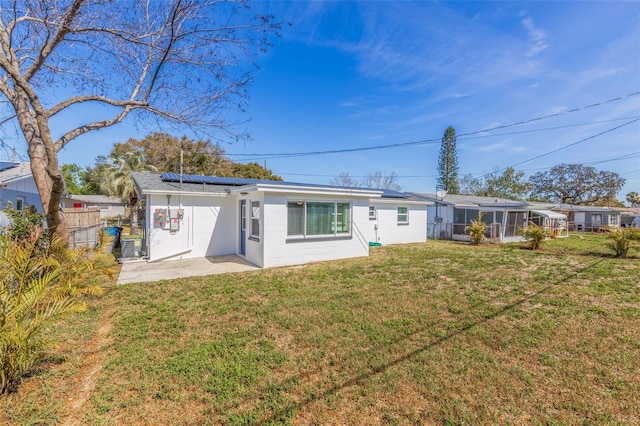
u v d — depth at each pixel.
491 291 6.29
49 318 3.04
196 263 9.43
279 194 9.02
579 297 5.83
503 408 2.57
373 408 2.57
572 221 29.72
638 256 11.23
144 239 11.42
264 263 8.74
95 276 7.13
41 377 2.95
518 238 18.03
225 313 4.90
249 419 2.41
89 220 11.24
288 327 4.32
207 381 2.92
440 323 4.48
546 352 3.59
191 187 10.76
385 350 3.61
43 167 6.46
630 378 3.04
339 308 5.15
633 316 4.77
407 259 10.39
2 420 2.36
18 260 3.00
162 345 3.71
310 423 2.39
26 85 5.45
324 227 10.08
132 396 2.71
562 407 2.59
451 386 2.88
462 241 17.39
